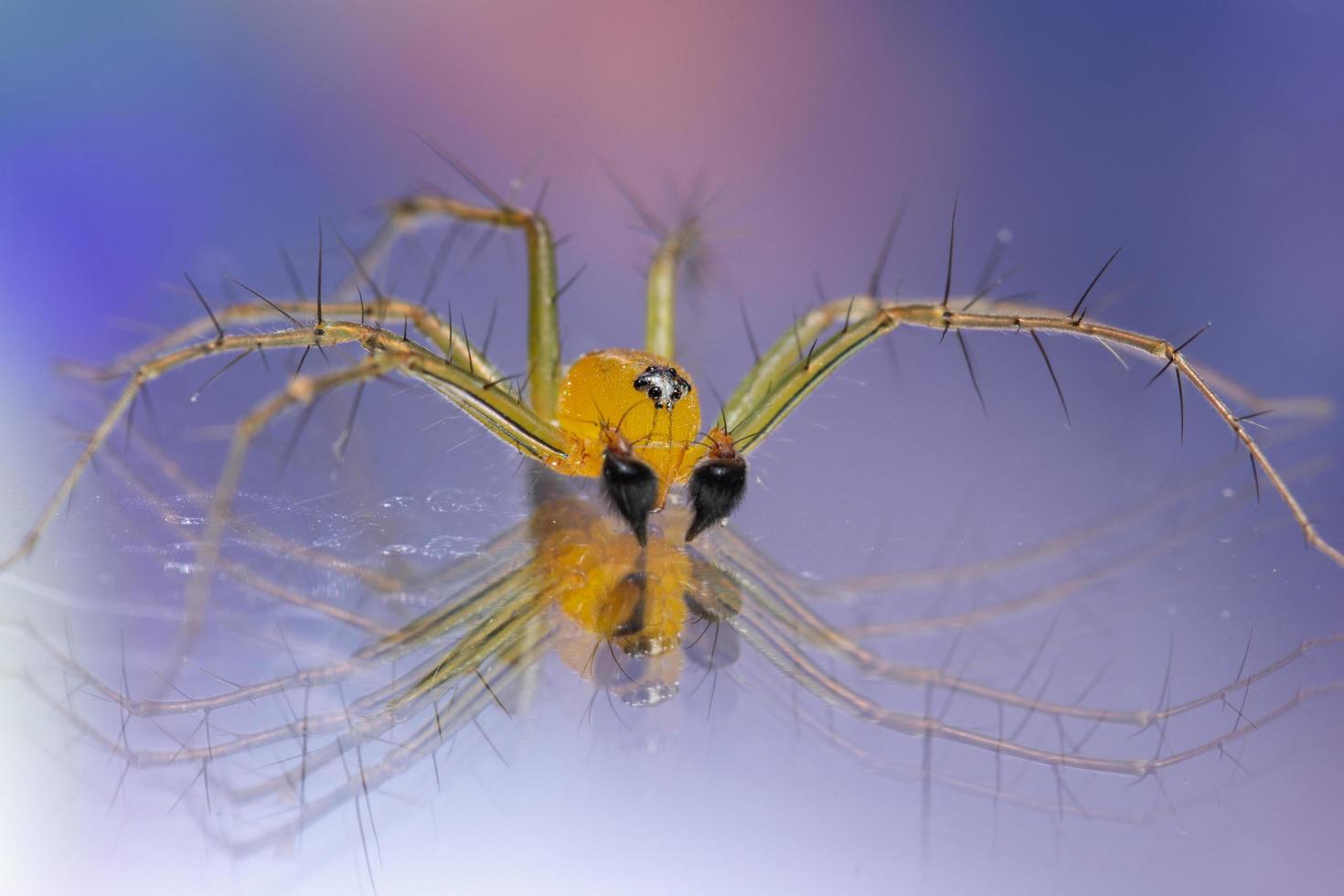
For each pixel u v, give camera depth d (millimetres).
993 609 56
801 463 62
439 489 60
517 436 58
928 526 59
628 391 58
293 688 54
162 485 59
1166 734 53
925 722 54
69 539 57
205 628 55
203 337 61
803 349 61
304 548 58
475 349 60
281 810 52
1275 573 57
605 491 57
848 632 56
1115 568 58
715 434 58
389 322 60
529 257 61
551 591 56
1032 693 54
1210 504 60
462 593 56
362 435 62
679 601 56
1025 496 60
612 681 54
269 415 55
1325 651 55
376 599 56
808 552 58
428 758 53
